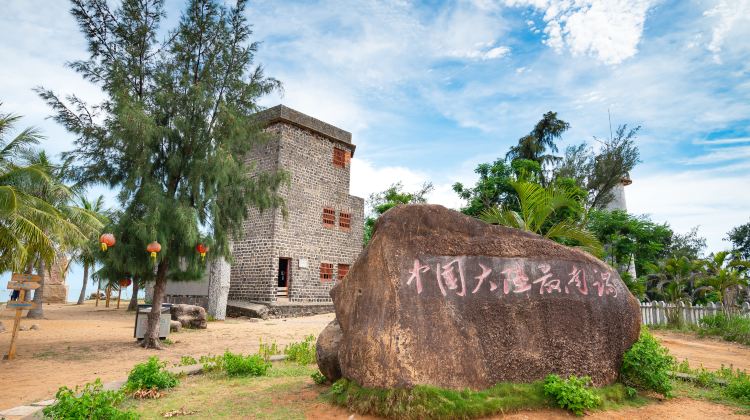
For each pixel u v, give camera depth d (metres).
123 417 4.76
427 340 5.35
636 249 24.02
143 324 12.05
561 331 6.03
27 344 11.80
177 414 5.50
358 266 5.99
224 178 11.46
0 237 10.22
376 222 6.29
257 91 12.59
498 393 5.28
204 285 21.20
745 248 34.84
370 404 5.07
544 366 5.76
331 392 5.89
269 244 21.61
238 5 12.66
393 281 5.64
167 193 11.42
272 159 22.23
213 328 15.73
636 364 6.07
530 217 11.16
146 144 11.02
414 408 4.84
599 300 6.39
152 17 12.36
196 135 11.70
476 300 5.83
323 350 6.62
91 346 11.48
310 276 22.97
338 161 25.38
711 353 11.41
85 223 16.17
